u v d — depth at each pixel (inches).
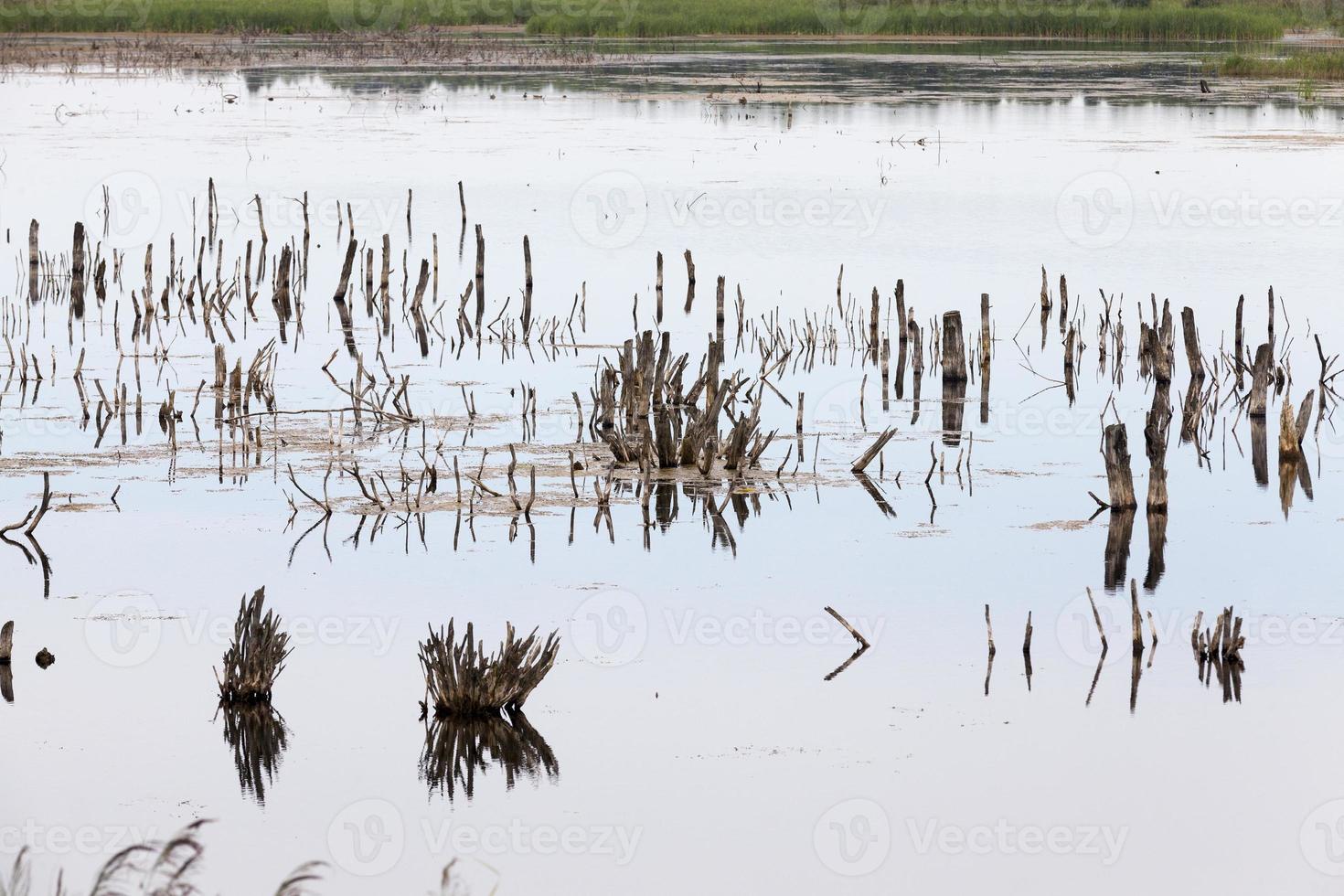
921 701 952.3
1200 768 874.8
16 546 1194.0
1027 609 1099.3
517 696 938.7
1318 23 6875.0
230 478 1375.5
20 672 975.0
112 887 726.5
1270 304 1753.2
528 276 2100.1
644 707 943.0
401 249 2512.3
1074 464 1465.3
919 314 2082.9
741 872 772.0
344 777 853.8
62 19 6368.1
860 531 1259.2
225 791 837.8
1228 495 1379.2
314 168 3186.5
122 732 898.7
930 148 3484.3
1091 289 2193.7
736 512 1307.8
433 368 1834.4
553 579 1144.2
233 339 1977.1
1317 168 3152.1
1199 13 6496.1
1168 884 767.7
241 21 6441.9
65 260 2310.5
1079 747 895.7
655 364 1657.2
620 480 1393.9
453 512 1289.4
